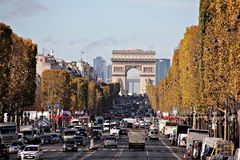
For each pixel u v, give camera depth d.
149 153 166.12
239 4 118.00
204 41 172.88
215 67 153.75
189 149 145.38
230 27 123.50
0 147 138.88
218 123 181.88
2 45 187.12
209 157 111.88
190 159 140.62
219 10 139.38
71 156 150.00
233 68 123.88
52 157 145.88
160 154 161.50
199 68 190.00
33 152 133.12
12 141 179.62
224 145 114.25
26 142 197.38
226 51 139.00
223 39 138.88
